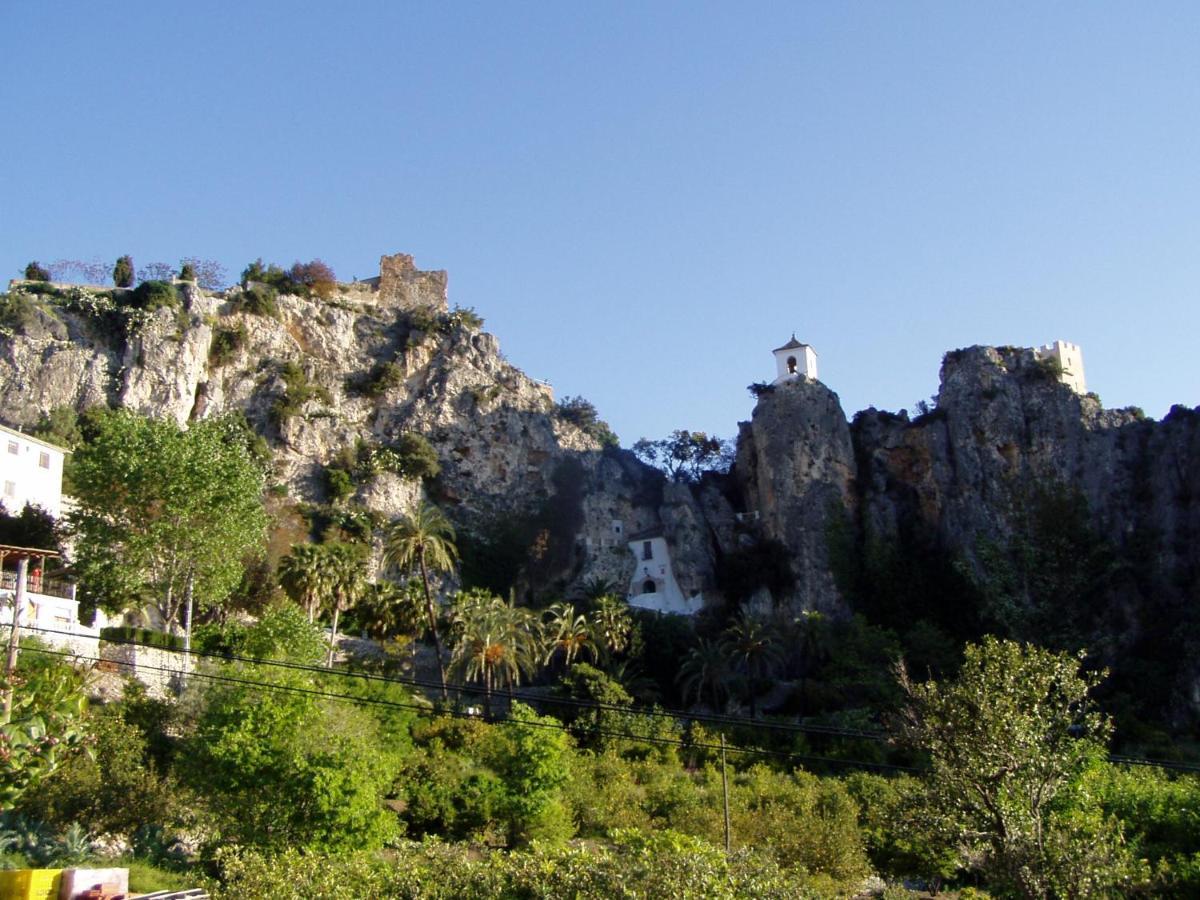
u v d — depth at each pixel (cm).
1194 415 13000
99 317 13000
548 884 3312
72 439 11369
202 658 6619
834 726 9388
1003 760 3269
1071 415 13375
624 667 9925
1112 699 10600
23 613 6084
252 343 13875
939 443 13550
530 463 14325
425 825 5622
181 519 7356
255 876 3441
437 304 16050
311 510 12375
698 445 16350
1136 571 12250
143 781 4634
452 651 9662
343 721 5088
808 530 13112
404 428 14100
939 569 12712
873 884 5406
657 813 6125
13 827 3975
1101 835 3328
